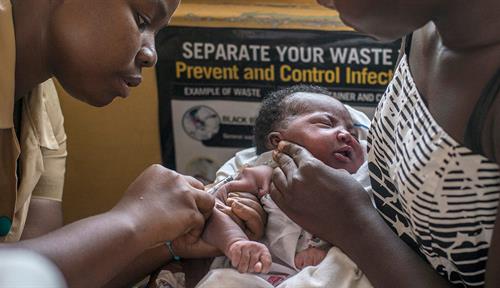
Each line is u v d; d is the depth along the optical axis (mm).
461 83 1050
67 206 2367
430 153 1087
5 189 1407
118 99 2242
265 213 1531
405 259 1246
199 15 2139
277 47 2141
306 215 1358
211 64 2182
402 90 1207
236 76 2188
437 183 1092
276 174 1422
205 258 1529
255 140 1801
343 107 1715
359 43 2109
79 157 2312
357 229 1303
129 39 1300
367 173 1524
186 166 2307
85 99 1386
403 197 1178
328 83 2162
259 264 1373
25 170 1481
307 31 2117
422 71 1155
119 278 1527
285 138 1673
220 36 2150
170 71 2201
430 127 1095
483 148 1037
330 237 1336
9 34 1274
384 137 1249
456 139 1054
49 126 1638
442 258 1190
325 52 2129
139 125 2270
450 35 1065
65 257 1222
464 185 1077
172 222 1379
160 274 1510
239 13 2143
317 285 1325
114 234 1289
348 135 1631
